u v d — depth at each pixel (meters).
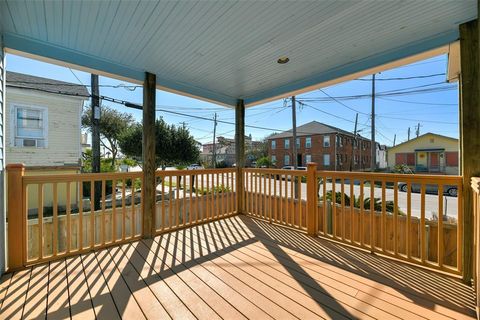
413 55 2.50
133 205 2.96
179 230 3.33
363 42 2.47
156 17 2.02
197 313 1.58
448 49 2.34
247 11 1.96
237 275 2.08
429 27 2.20
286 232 3.22
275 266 2.25
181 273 2.12
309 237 3.03
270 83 3.64
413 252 2.74
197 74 3.28
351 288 1.87
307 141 23.19
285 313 1.58
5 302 1.69
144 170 3.07
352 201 2.74
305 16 2.02
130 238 2.91
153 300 1.72
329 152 21.80
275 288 1.88
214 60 2.86
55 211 2.41
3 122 2.14
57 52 2.52
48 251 3.06
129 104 7.38
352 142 24.78
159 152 9.91
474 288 1.83
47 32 2.24
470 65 1.96
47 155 7.73
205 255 2.50
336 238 2.90
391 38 2.38
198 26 2.16
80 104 8.34
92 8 1.89
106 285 1.92
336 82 3.26
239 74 3.29
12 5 1.84
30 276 2.05
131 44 2.48
